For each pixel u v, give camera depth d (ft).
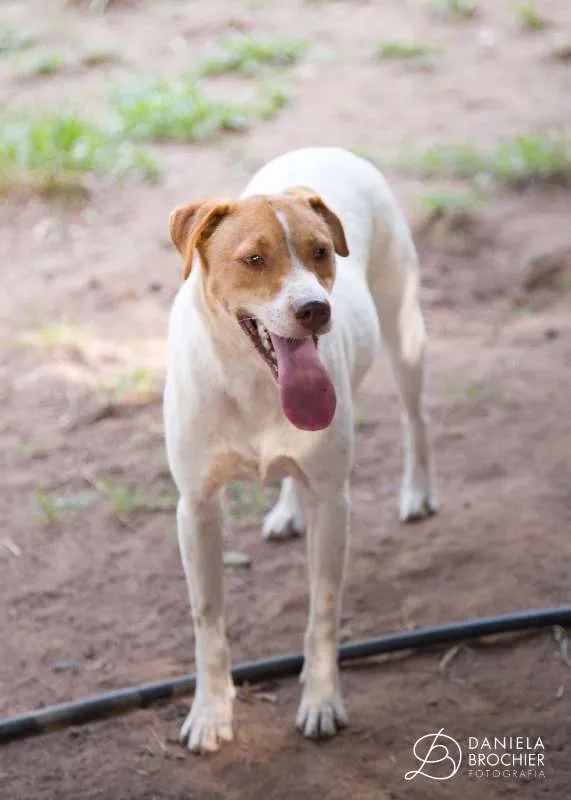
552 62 47.93
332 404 14.66
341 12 54.13
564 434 24.84
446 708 17.52
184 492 16.35
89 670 18.71
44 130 38.24
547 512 22.22
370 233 19.22
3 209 36.32
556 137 40.11
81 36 51.85
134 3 55.36
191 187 37.29
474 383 26.99
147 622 19.83
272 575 20.85
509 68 47.47
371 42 50.47
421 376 21.38
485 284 31.78
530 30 51.19
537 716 17.26
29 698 18.11
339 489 16.28
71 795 16.12
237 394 15.47
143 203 36.52
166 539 22.00
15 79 47.29
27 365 28.30
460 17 52.70
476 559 21.02
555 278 31.71
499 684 17.98
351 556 21.27
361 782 16.16
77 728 17.33
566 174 36.94
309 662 17.11
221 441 15.79
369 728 17.13
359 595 20.27
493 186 36.86
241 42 48.52
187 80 44.50
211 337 15.29
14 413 26.40
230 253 14.61
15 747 17.02
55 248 34.37
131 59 49.06
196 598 16.69
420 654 18.72
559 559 20.85
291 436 15.70
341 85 46.01
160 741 17.07
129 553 21.66
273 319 14.24
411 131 41.57
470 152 38.19
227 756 16.71
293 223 14.60
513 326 29.76
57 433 25.58
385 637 18.70
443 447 24.67
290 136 41.19
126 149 39.14
